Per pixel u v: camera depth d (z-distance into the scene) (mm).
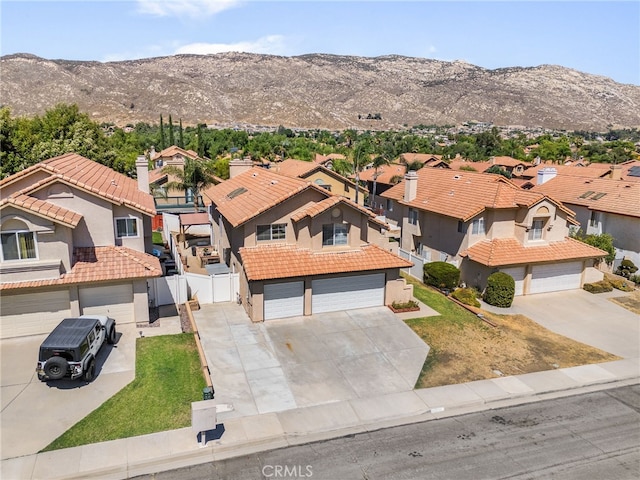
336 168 76812
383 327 24750
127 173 64375
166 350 21219
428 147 120750
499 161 90625
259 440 15836
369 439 16203
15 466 14117
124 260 23734
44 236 21484
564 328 26453
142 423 16281
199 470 14414
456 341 23750
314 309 25891
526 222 31250
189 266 33531
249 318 25047
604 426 17516
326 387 19203
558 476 14695
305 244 26375
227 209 28859
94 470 14117
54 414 16500
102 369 19438
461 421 17516
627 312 29141
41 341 21672
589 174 56906
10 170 42875
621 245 38938
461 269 32812
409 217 39219
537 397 19500
